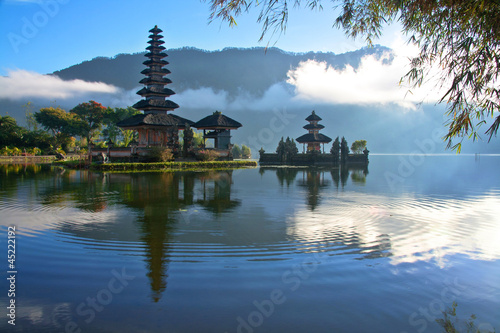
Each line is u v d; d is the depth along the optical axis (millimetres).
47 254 6520
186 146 40188
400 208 11805
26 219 9555
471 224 9297
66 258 6309
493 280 5441
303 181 21812
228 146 44719
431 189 17609
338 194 15406
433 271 5812
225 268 5867
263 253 6660
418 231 8516
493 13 4055
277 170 33750
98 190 16094
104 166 30484
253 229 8555
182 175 25781
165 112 43500
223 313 4379
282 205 12258
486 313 4391
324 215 10453
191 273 5648
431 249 7039
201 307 4520
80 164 34781
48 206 11672
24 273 5594
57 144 67375
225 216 10164
